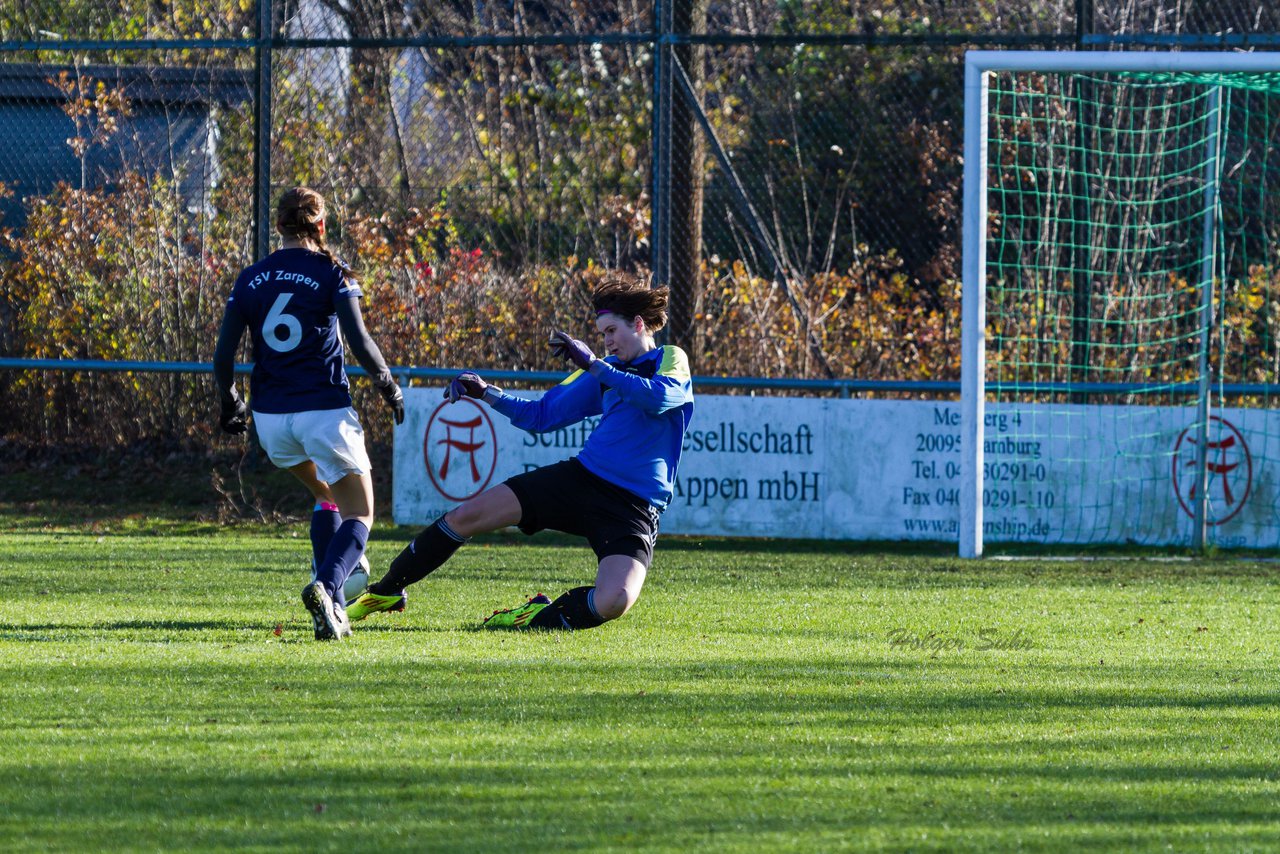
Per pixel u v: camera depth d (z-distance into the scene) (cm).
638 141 5050
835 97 5025
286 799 1182
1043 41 3750
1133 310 4228
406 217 4475
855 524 3788
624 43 3941
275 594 2641
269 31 4194
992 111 4544
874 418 3778
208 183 4591
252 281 2133
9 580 2830
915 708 1605
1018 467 3750
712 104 5506
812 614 2538
